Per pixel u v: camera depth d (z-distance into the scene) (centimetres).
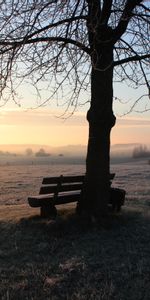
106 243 1121
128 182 3684
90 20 1219
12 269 970
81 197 1317
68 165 8262
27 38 1188
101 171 1308
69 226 1214
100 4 1264
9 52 1201
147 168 6391
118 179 4056
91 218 1253
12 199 2680
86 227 1222
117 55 1387
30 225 1233
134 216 1371
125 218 1330
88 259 1009
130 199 1964
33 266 981
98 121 1309
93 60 1272
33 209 1452
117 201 1404
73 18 1239
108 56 1304
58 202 1309
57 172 5516
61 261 1008
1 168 7019
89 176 1312
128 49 1362
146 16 1284
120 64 1334
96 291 848
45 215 1293
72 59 1260
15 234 1185
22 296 844
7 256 1058
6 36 1201
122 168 6450
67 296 834
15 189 3391
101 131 1312
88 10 1262
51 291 859
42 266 979
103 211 1301
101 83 1306
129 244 1116
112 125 1323
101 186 1305
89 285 876
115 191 1404
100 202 1300
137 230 1227
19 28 1208
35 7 1188
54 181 1290
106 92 1309
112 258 1016
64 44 1251
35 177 4675
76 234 1182
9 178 4559
